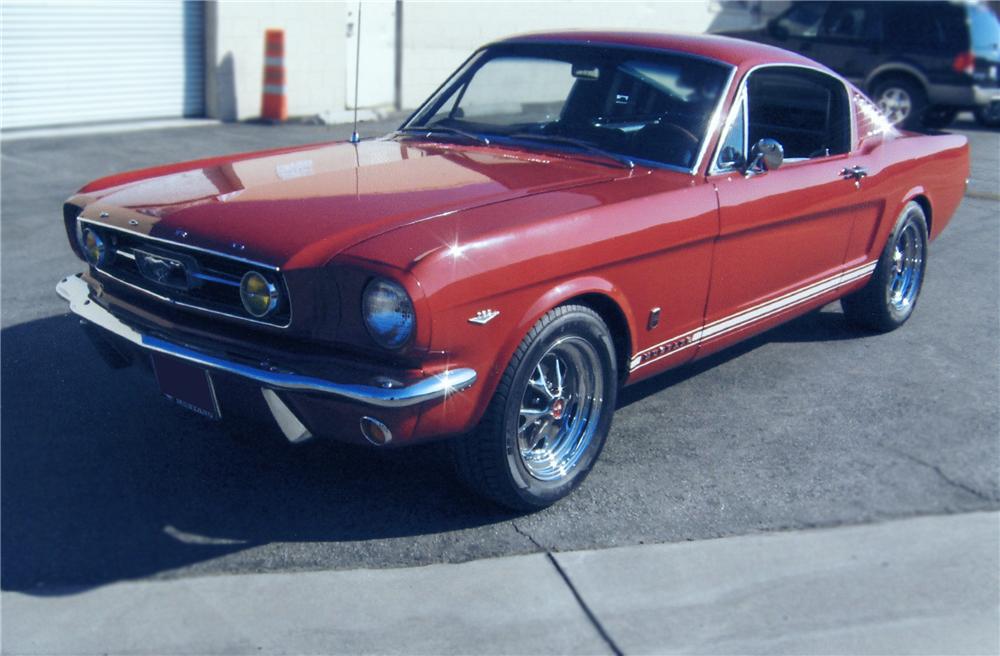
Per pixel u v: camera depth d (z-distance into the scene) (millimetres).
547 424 3678
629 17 16688
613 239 3602
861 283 5430
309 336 3213
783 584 3297
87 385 4633
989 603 3234
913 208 5648
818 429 4465
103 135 11375
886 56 13273
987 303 6434
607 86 4484
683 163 4152
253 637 2941
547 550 3436
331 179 3846
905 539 3582
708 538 3545
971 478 4039
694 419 4539
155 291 3584
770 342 5633
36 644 2877
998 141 12547
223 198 3660
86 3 11758
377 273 3037
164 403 4457
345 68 13680
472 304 3162
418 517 3613
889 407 4727
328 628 2990
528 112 4598
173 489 3729
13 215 7969
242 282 3277
